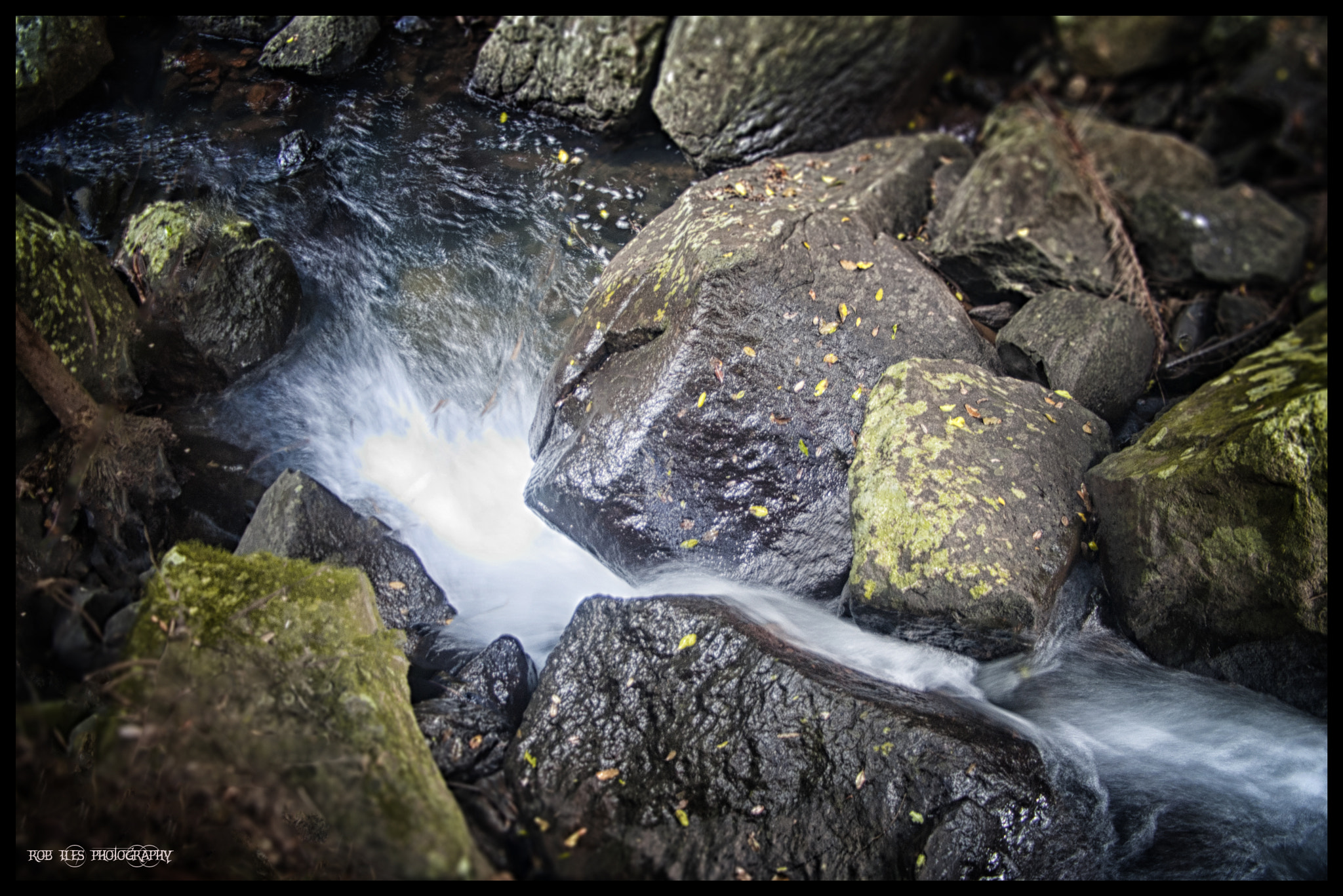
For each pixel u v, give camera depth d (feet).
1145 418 9.95
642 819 7.35
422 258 10.70
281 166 10.80
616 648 8.14
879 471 8.61
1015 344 9.74
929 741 7.52
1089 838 7.72
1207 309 11.05
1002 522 8.30
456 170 11.19
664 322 9.06
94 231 10.07
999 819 7.39
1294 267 11.53
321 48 11.25
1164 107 13.82
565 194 11.14
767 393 8.87
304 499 8.38
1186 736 8.48
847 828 7.34
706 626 8.07
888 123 12.31
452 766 7.47
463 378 10.29
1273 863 7.89
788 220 9.33
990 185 10.73
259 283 9.71
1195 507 8.36
